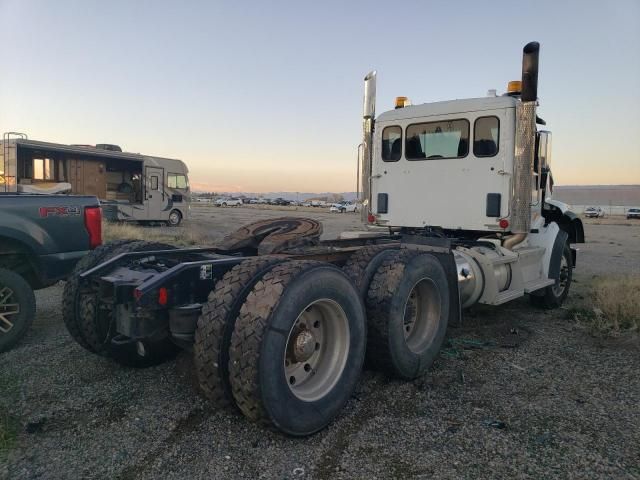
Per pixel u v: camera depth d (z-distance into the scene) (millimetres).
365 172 7273
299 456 3025
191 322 3375
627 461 2977
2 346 4773
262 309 3012
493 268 5527
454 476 2816
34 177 17859
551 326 6152
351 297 3570
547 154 6922
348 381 3531
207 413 3557
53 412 3547
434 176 6582
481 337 5641
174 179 23750
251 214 43906
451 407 3738
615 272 11141
